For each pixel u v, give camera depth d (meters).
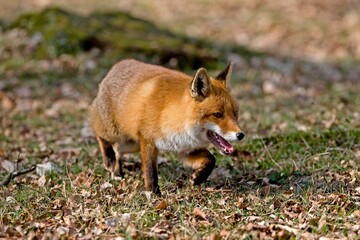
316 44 30.94
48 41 25.19
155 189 12.07
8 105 20.39
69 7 37.50
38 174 13.59
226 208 11.11
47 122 18.77
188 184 12.59
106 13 28.53
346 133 15.39
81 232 10.19
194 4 38.25
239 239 9.59
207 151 12.20
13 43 25.81
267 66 26.16
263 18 34.97
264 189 12.05
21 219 10.86
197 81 11.38
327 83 24.19
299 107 19.97
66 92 22.00
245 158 14.55
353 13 35.91
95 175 13.27
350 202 11.11
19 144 16.50
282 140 15.53
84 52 25.16
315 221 10.23
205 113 11.44
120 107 12.59
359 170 13.08
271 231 9.94
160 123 11.82
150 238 9.80
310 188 11.98
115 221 10.41
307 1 37.94
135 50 25.02
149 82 12.21
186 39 27.77
